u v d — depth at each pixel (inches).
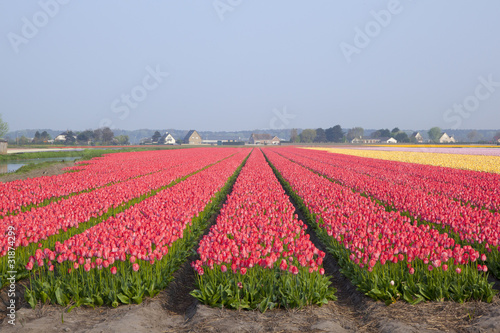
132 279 303.4
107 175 1055.0
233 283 303.1
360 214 481.7
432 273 307.6
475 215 469.7
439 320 259.9
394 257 311.3
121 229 389.7
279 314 274.1
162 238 373.1
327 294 305.0
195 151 3334.2
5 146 2687.0
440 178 1072.2
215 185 808.3
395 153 2775.6
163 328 263.4
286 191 930.7
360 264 326.3
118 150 3324.3
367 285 308.5
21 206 626.5
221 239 356.2
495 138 7313.0
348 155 2546.8
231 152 3125.0
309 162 1737.2
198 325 258.5
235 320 263.6
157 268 323.6
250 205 591.8
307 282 298.7
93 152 2849.4
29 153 2573.8
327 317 273.1
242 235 373.4
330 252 418.0
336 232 398.6
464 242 397.7
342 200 614.5
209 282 309.6
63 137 6953.7
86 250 314.8
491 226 414.9
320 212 533.3
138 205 589.0
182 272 382.9
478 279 302.0
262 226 422.9
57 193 739.4
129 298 293.0
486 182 928.9
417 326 252.5
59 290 286.7
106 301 291.0
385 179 1043.3
